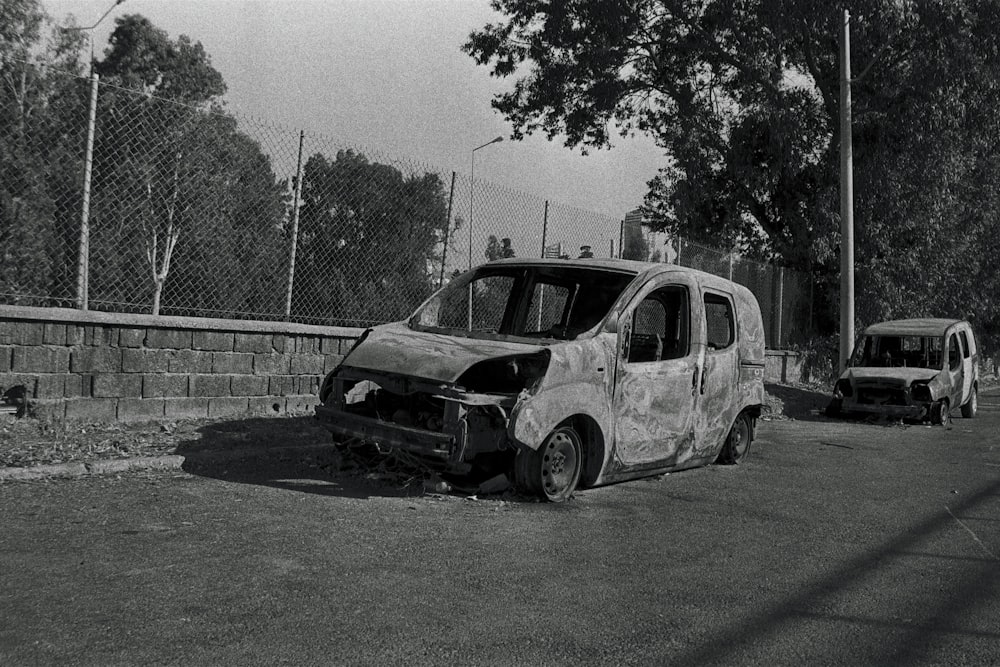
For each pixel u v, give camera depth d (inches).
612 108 972.6
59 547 181.9
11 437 274.1
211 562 177.3
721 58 912.9
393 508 236.8
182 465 270.5
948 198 892.6
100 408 314.2
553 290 309.0
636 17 906.7
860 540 229.8
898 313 921.5
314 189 372.2
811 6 788.0
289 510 225.9
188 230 335.0
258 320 359.9
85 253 306.7
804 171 903.7
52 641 132.7
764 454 394.3
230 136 343.3
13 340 292.4
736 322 344.8
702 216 960.3
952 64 794.2
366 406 278.1
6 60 284.7
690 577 187.9
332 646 136.7
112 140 311.6
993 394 989.8
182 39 1110.4
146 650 131.2
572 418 265.1
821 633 155.9
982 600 178.7
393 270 404.5
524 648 141.0
